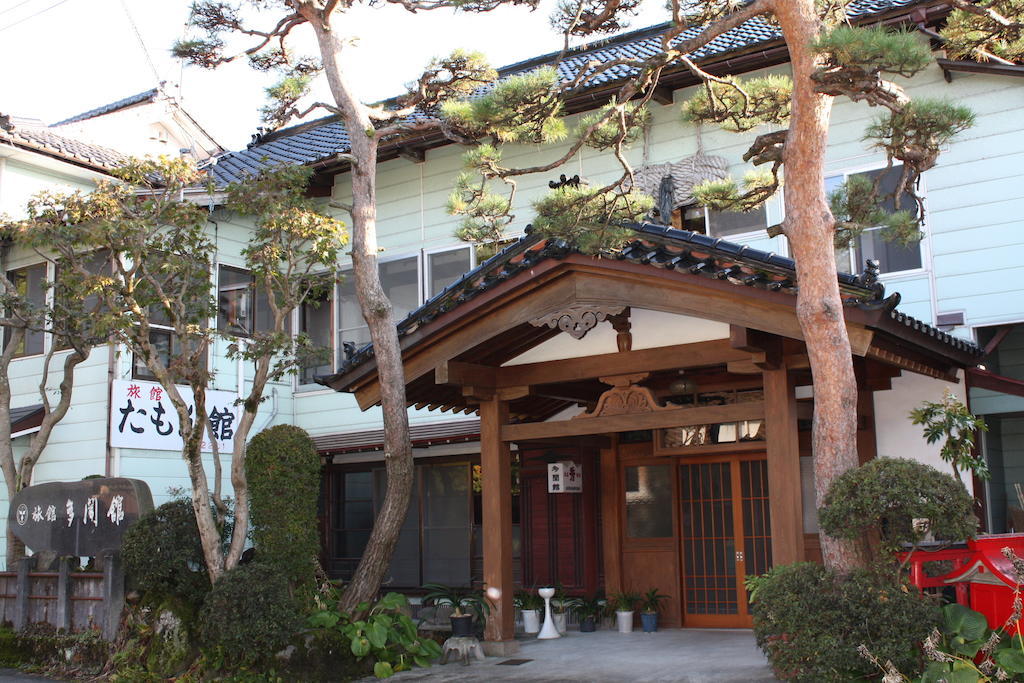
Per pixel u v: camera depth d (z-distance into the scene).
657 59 8.11
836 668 6.34
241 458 9.50
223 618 8.46
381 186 15.28
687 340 8.84
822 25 7.25
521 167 13.90
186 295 9.97
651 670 8.69
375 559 9.91
